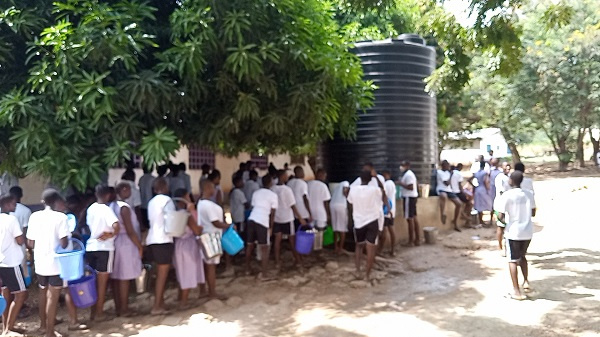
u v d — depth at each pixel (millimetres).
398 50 10234
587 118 21359
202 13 6469
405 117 10266
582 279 6840
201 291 6750
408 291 6793
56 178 6234
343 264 8320
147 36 6352
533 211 6426
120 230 6059
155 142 6195
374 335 5125
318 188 8820
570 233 10062
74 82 6152
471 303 6066
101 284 5879
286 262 8578
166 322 5816
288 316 5898
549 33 20328
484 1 7570
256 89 7172
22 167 6719
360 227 7363
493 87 22547
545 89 20781
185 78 6816
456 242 9703
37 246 5406
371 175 7504
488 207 11492
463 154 36406
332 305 6266
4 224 5492
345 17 13586
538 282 6797
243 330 5457
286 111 7371
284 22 7125
